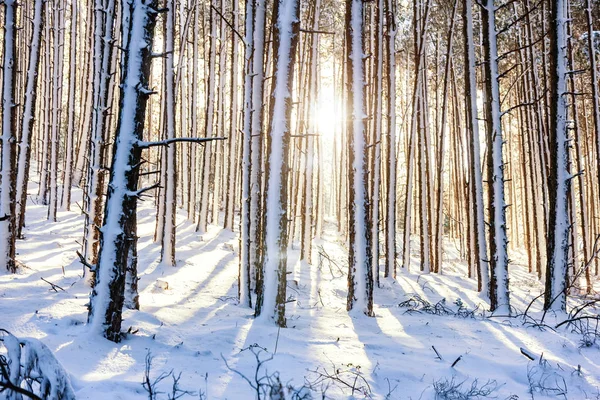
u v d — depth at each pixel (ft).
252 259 26.00
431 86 72.28
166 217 35.70
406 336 19.06
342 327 20.34
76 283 23.86
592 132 68.13
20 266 27.96
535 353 17.03
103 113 24.09
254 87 25.04
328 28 63.21
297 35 19.72
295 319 21.39
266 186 19.60
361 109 23.90
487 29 26.63
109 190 14.96
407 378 13.94
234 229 57.52
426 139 48.75
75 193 59.62
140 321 17.25
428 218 48.47
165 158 36.04
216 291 29.30
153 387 11.41
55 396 9.07
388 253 40.96
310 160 44.96
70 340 13.93
